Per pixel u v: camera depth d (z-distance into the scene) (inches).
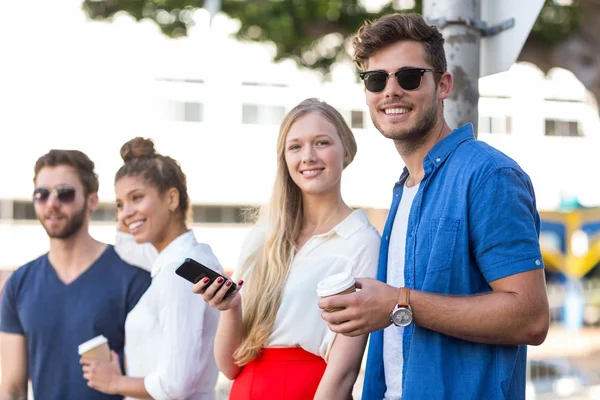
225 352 105.2
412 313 77.6
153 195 125.0
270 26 313.9
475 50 106.9
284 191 109.0
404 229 91.9
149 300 120.3
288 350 101.7
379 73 89.2
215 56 736.3
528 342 77.0
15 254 673.6
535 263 76.8
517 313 75.5
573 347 534.3
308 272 102.5
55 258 131.6
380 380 93.7
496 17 107.5
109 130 705.6
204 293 96.6
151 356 119.7
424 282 82.3
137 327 120.6
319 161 105.3
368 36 90.3
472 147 84.8
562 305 673.6
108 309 127.3
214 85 737.0
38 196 129.6
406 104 88.7
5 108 687.7
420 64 88.4
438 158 86.5
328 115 108.0
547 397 324.5
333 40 331.6
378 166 698.2
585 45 331.6
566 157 848.3
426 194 86.4
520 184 79.4
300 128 106.1
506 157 82.2
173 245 123.6
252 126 744.3
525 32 102.6
